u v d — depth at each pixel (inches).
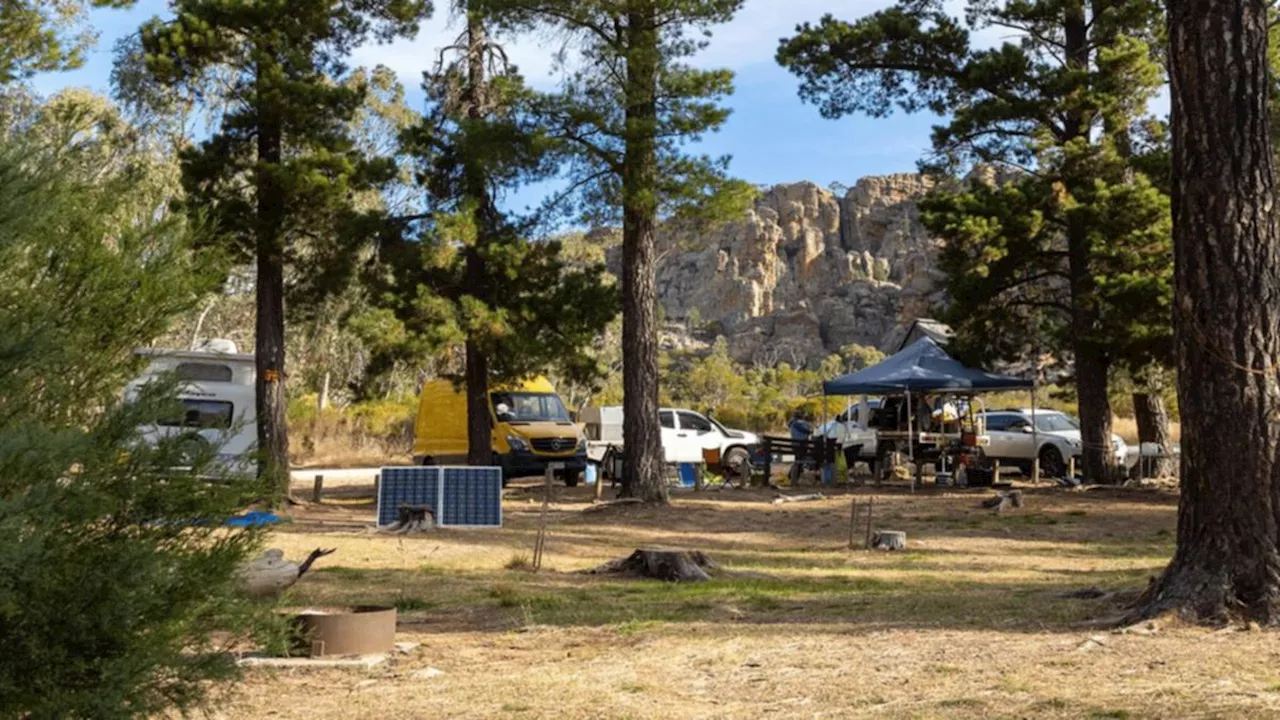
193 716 233.1
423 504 655.8
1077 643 284.8
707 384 3548.2
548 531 671.1
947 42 997.2
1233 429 308.3
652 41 809.5
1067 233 1016.2
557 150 816.3
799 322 7229.3
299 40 831.7
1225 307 312.2
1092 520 739.4
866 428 1249.4
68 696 138.3
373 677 276.5
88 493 138.6
